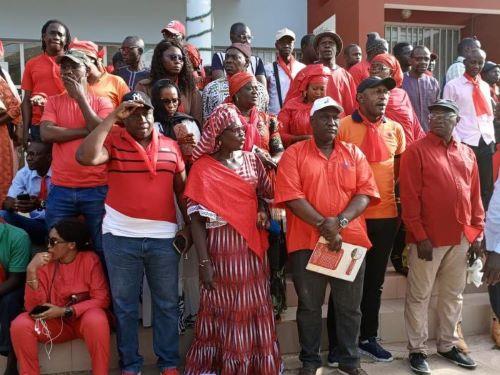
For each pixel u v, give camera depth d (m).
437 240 3.67
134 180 3.27
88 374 3.62
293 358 3.91
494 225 3.60
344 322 3.52
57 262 3.54
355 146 3.54
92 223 3.62
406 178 3.71
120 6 9.45
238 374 3.29
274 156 3.93
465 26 9.80
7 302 3.55
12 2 8.98
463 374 3.76
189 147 3.62
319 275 3.47
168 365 3.45
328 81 4.52
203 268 3.29
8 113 4.51
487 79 6.19
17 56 9.16
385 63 4.54
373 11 8.32
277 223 3.78
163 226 3.37
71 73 3.50
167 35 5.28
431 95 5.49
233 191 3.30
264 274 3.40
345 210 3.34
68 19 9.24
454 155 3.75
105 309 3.57
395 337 4.26
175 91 3.73
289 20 10.09
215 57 5.64
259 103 4.14
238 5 9.85
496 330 4.23
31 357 3.37
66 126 3.54
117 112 3.09
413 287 3.80
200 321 3.43
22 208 4.14
